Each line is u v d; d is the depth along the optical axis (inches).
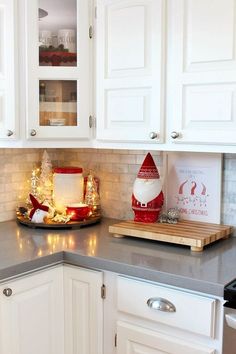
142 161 92.8
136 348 67.7
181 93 72.6
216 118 69.6
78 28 81.7
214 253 72.7
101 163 98.9
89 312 72.2
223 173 83.3
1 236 82.9
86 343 73.0
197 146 72.7
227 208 83.4
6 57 80.8
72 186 95.3
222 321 59.4
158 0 73.2
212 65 69.4
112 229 81.9
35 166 100.3
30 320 69.9
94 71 82.6
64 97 84.1
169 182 89.4
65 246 76.0
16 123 82.0
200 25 69.7
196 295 61.4
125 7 76.8
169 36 73.0
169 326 64.3
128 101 78.1
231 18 67.0
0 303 65.4
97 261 69.7
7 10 79.8
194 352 61.8
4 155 93.7
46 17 82.5
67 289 74.4
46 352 72.8
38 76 81.8
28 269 68.0
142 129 77.3
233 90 67.9
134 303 66.9
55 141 84.0
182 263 67.4
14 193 96.4
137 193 85.7
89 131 84.0
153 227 81.7
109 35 79.4
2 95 82.0
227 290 57.4
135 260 68.6
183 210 88.0
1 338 65.9
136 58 76.5
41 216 89.0
